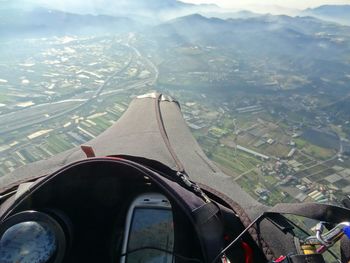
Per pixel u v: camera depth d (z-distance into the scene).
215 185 2.64
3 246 1.22
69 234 1.40
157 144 3.08
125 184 1.67
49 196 1.54
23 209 1.41
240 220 1.78
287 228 1.60
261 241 1.65
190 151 3.35
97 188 1.65
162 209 1.40
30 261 1.21
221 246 1.33
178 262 1.28
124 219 1.50
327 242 1.30
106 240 1.55
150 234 1.35
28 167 2.80
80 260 1.50
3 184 2.52
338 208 1.38
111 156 1.69
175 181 1.60
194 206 1.33
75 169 1.56
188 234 1.35
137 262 1.29
